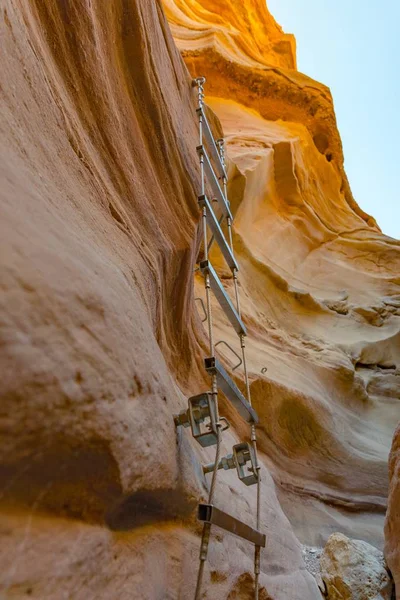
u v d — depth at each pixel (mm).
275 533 2932
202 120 3820
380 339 8133
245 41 13453
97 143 2121
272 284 7992
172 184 2959
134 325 1369
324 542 4066
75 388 926
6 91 1253
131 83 2635
